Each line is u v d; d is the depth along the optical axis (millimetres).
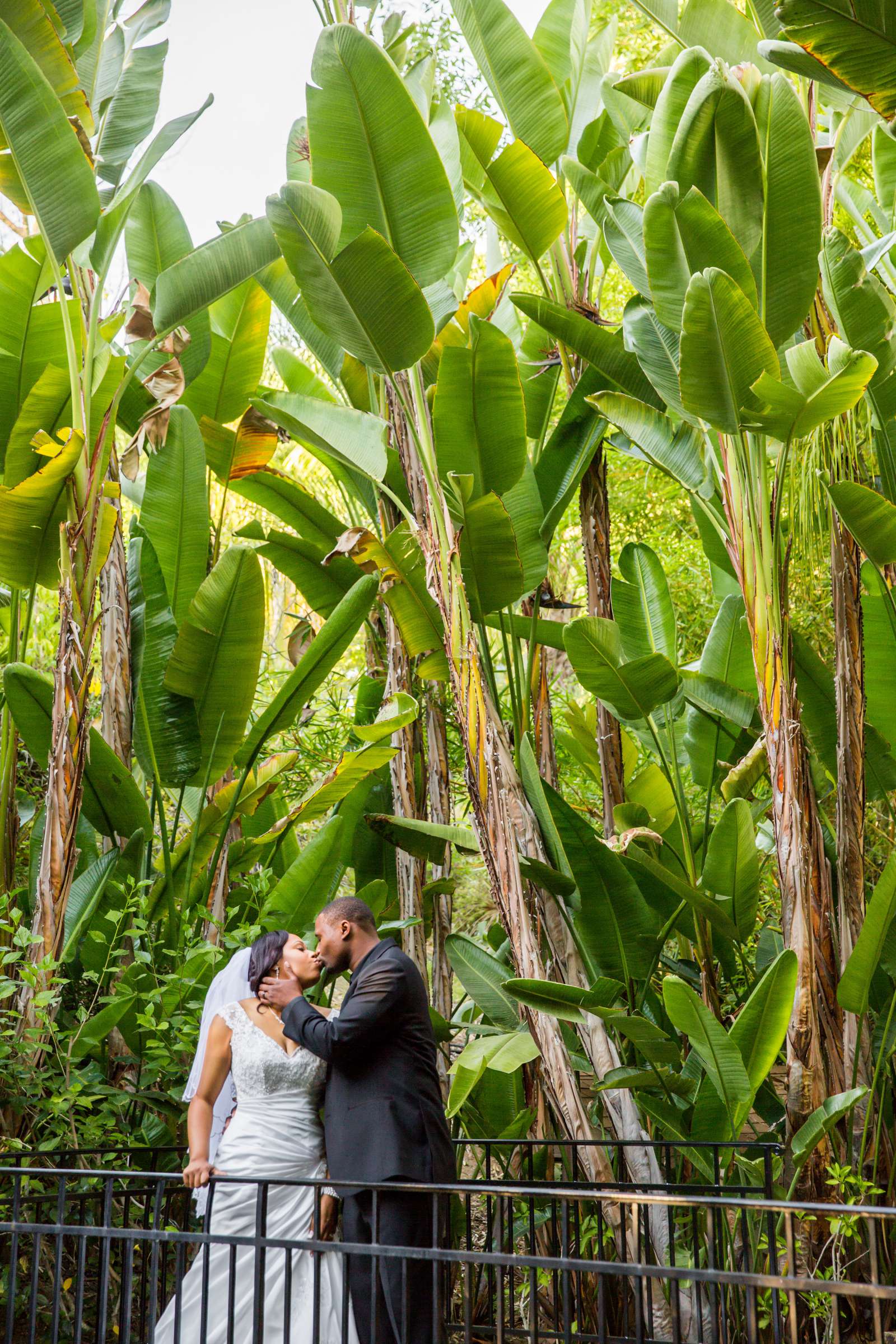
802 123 4465
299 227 4602
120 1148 3990
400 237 4914
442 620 5125
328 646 5531
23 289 5316
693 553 8734
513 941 4805
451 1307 4367
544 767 6117
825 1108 4410
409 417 5246
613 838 5516
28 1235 4613
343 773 5578
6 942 5297
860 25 3594
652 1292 4855
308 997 5328
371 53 4527
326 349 6332
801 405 4375
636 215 5613
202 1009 4785
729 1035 4395
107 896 5391
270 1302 3590
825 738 5742
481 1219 6121
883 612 5863
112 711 5613
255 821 6949
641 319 5484
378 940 3871
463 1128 5648
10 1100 4422
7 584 5859
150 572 5918
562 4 6754
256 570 5480
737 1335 4727
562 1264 2959
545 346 6824
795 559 6043
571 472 6066
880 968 5375
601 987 4711
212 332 6750
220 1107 3986
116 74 5922
